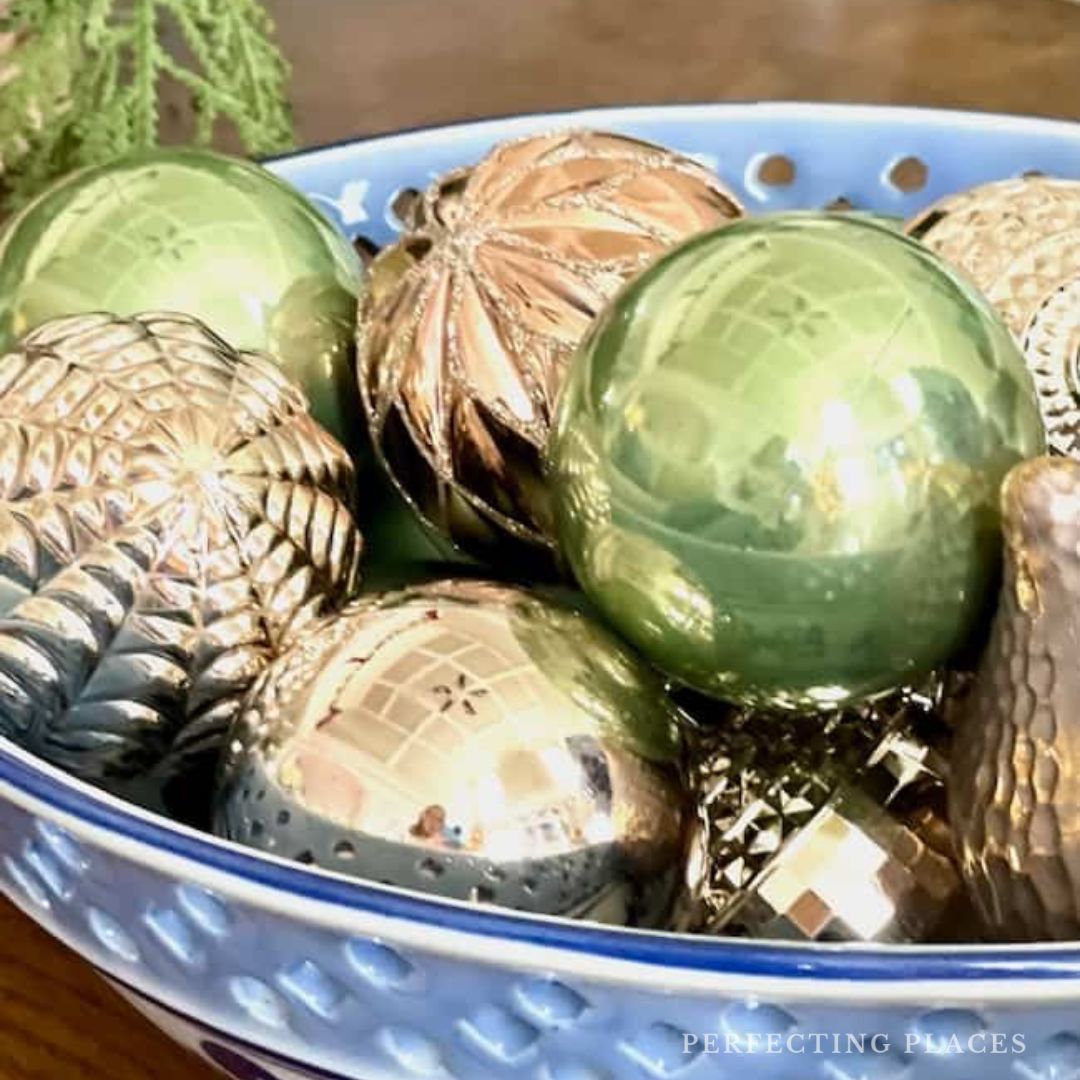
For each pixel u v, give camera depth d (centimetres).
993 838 40
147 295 49
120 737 44
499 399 47
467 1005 38
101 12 58
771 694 43
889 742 44
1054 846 40
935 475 40
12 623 43
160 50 59
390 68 77
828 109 60
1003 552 41
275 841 41
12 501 44
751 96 75
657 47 79
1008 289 48
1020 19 79
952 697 43
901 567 41
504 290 47
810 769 44
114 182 50
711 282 41
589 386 42
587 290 47
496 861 40
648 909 42
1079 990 36
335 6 83
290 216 51
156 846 38
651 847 41
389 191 59
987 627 42
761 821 43
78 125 58
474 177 49
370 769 41
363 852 40
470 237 47
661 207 49
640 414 41
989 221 50
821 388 40
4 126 58
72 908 42
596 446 42
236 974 40
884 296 41
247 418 45
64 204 50
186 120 68
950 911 42
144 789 46
